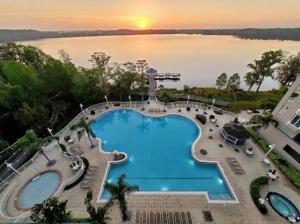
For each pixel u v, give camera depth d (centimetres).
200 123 3894
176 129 3862
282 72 5272
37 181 2644
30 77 3969
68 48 15800
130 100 4675
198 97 4966
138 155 3175
